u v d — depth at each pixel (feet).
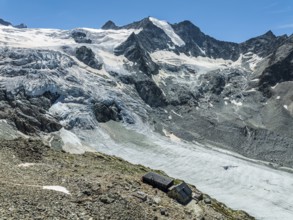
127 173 235.20
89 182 164.35
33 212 119.14
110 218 133.90
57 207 128.26
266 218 503.61
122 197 155.22
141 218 143.13
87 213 131.64
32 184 150.61
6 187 136.36
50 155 222.48
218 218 193.57
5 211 114.32
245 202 556.51
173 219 159.43
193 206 197.47
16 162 184.96
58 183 159.02
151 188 199.52
